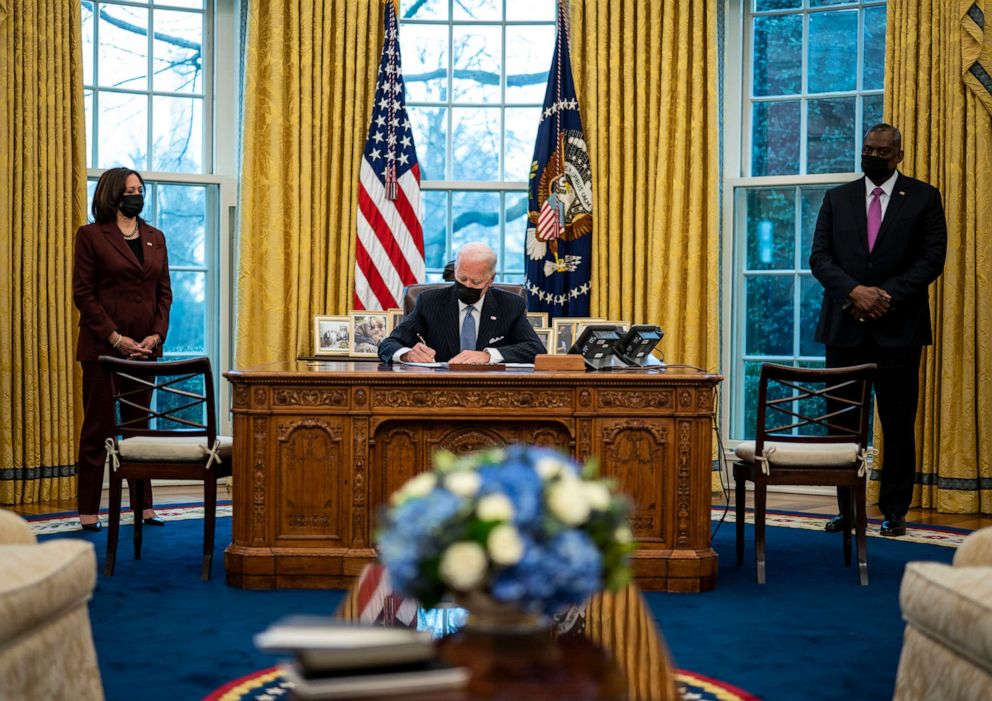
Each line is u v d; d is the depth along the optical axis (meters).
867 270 6.04
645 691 1.98
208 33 7.95
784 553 5.54
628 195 7.57
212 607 4.27
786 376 4.82
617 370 4.96
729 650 3.76
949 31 6.89
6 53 6.82
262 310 7.58
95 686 2.94
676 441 4.61
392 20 7.58
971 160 6.85
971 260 6.85
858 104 7.64
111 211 5.96
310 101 7.53
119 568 5.01
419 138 8.09
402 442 4.62
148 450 4.80
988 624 2.47
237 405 4.61
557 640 2.37
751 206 7.91
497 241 8.12
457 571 1.97
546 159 7.64
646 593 4.59
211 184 7.89
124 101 7.70
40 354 6.97
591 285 7.66
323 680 1.86
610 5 7.58
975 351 6.89
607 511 2.13
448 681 1.90
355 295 7.57
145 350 5.86
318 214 7.57
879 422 7.05
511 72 8.12
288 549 4.60
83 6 7.56
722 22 7.68
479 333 5.53
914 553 5.53
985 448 6.82
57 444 7.04
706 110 7.55
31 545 2.94
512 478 2.05
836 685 3.38
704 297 7.62
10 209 6.85
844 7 7.67
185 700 3.15
